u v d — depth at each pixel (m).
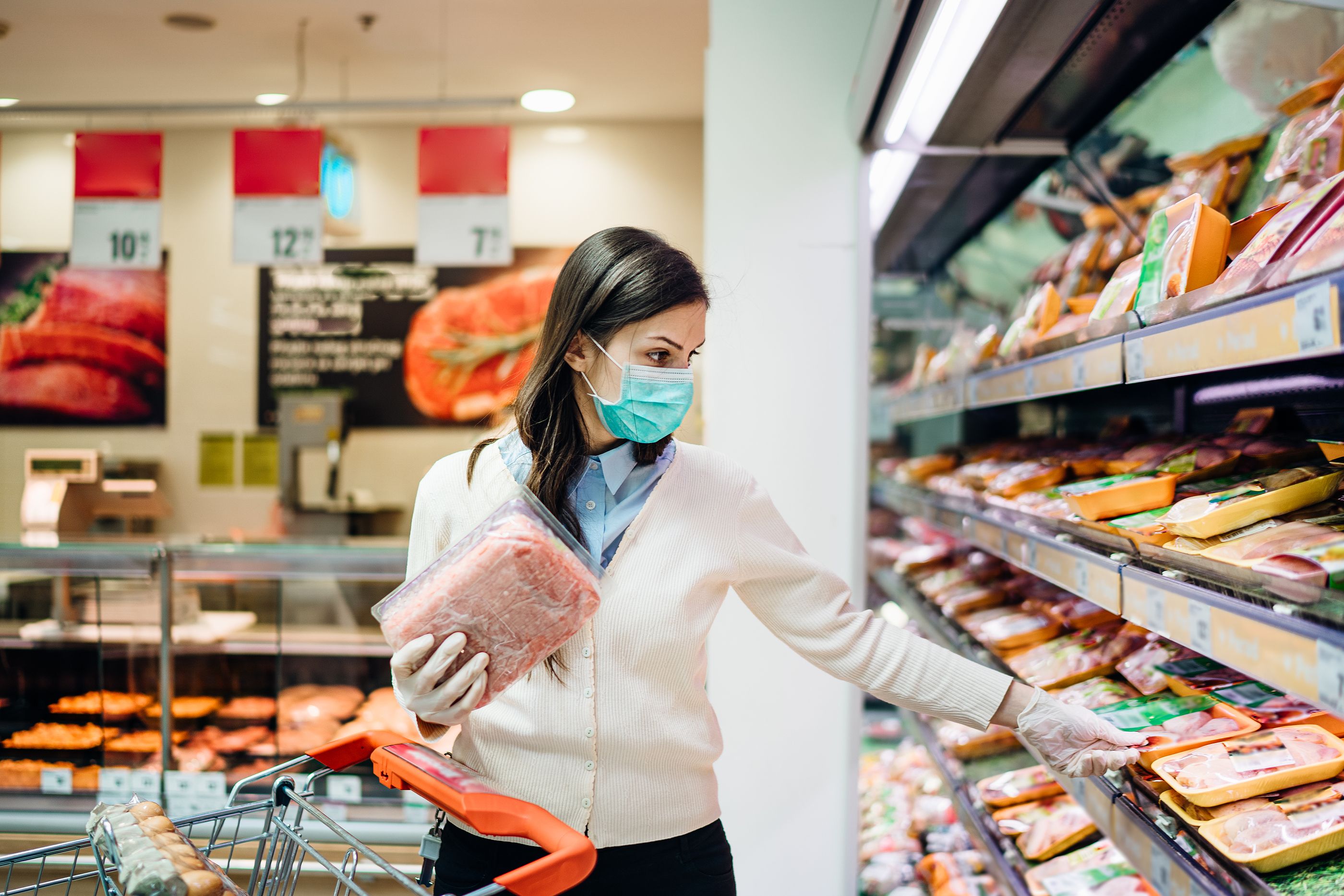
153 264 4.16
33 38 4.16
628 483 1.22
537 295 5.25
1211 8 1.50
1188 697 1.28
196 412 5.26
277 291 5.23
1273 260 0.93
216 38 4.17
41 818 2.31
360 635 2.38
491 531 1.02
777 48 2.31
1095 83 1.83
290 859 1.16
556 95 4.80
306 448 5.06
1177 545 1.09
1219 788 1.01
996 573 2.34
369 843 2.23
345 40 4.19
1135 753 1.12
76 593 2.34
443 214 4.22
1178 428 1.85
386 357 5.24
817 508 2.32
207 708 2.36
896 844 2.48
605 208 5.29
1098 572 1.22
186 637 2.35
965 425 3.49
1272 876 0.91
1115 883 1.60
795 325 2.32
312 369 5.24
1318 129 1.28
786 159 2.32
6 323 5.28
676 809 1.18
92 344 5.26
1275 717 1.15
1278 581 0.84
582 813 1.15
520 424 1.17
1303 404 1.40
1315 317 0.74
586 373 1.17
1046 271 2.59
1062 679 1.52
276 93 4.82
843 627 1.23
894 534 3.93
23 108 4.10
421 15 3.95
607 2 3.82
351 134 5.25
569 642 1.16
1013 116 2.03
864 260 2.30
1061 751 1.11
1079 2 1.47
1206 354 0.94
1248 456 1.29
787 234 2.32
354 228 4.92
